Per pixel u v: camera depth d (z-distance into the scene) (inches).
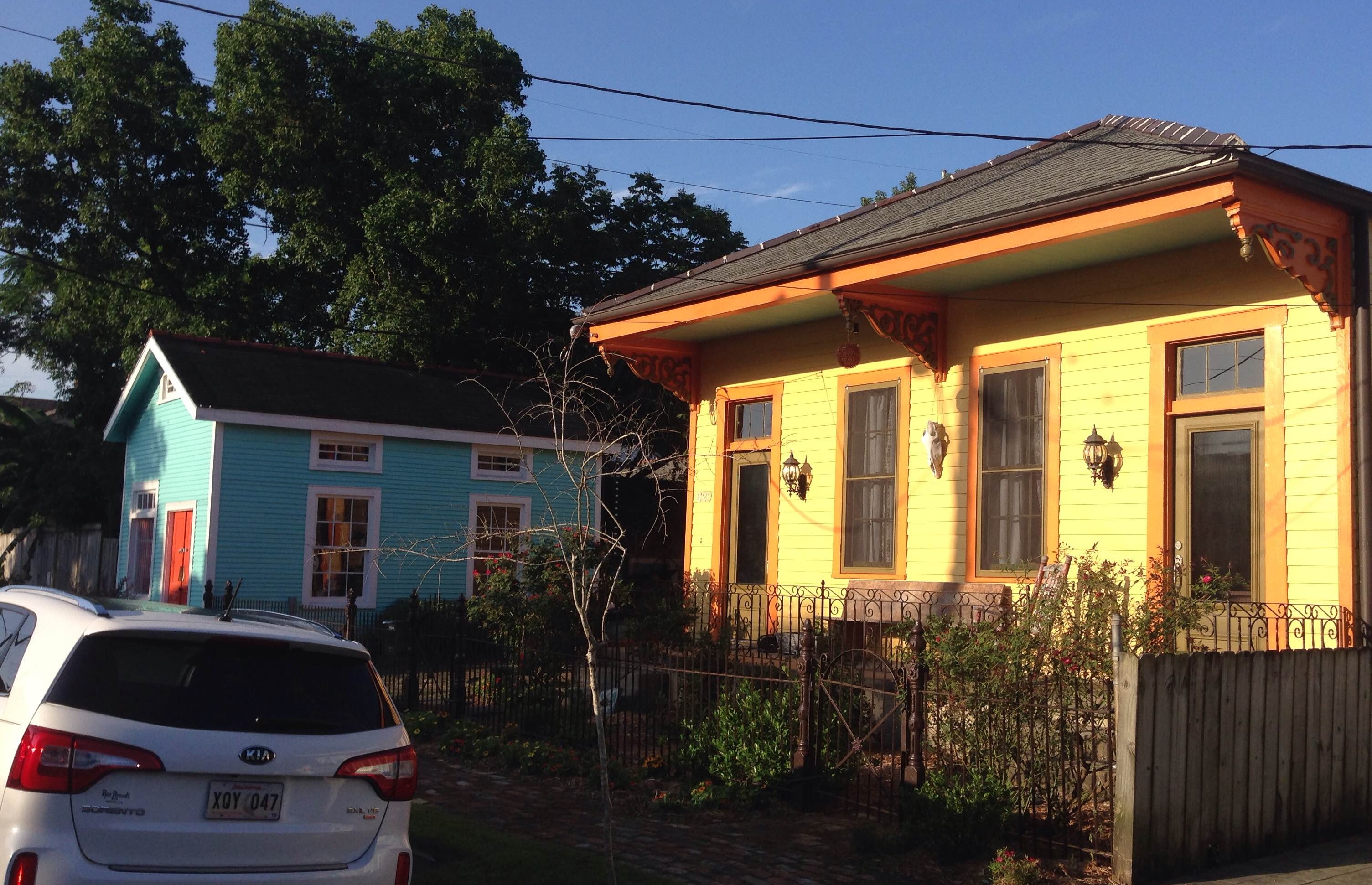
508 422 903.7
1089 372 433.7
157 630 189.6
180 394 797.9
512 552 476.4
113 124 1180.5
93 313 1235.2
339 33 1084.5
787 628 546.9
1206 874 266.5
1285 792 291.1
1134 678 261.1
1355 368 357.1
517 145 1038.4
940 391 490.0
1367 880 263.9
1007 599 374.3
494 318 1099.9
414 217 1027.9
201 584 780.0
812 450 550.6
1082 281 438.9
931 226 446.6
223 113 1120.8
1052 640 303.6
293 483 807.7
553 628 450.6
